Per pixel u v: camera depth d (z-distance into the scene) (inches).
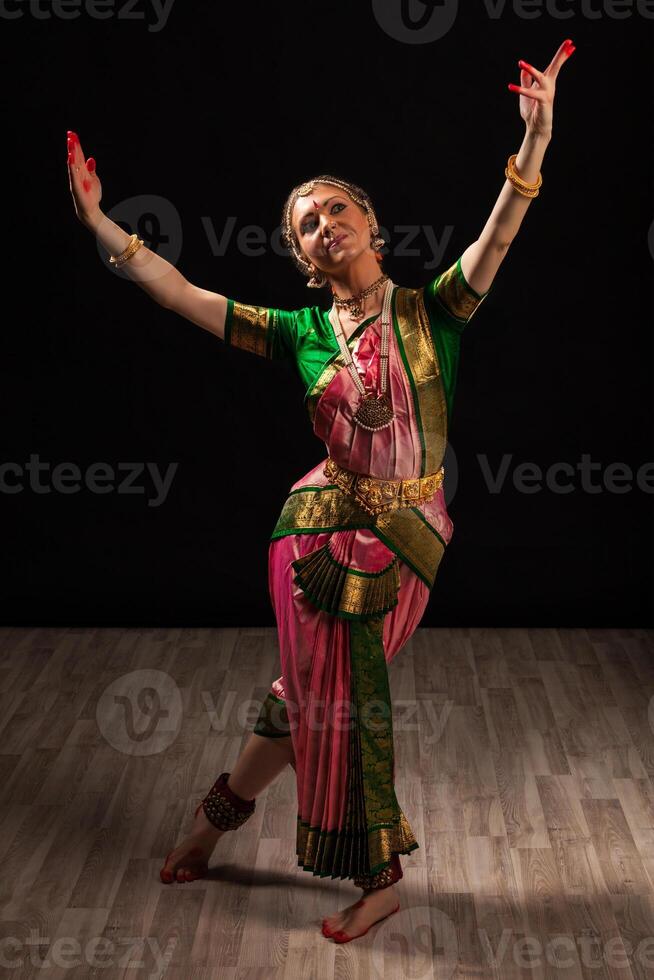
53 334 182.9
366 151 175.2
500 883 121.1
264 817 135.0
